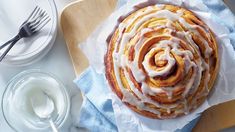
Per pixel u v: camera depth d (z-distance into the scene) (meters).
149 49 0.83
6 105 0.95
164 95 0.84
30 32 0.95
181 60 0.81
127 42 0.86
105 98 0.94
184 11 0.89
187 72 0.83
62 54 0.98
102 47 0.91
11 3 0.96
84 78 0.95
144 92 0.84
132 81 0.85
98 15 0.98
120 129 0.90
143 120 0.90
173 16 0.86
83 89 0.95
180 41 0.83
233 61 0.90
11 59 0.94
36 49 0.95
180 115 0.88
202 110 0.89
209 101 0.90
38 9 0.96
